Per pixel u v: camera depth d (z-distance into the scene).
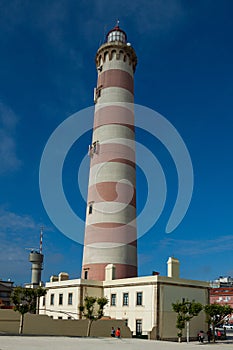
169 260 57.69
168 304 53.34
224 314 55.28
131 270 61.16
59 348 31.47
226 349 40.88
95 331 49.28
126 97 69.19
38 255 87.56
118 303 56.97
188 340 52.22
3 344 31.88
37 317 46.09
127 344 39.59
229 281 167.25
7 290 83.31
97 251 61.31
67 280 60.94
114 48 71.69
